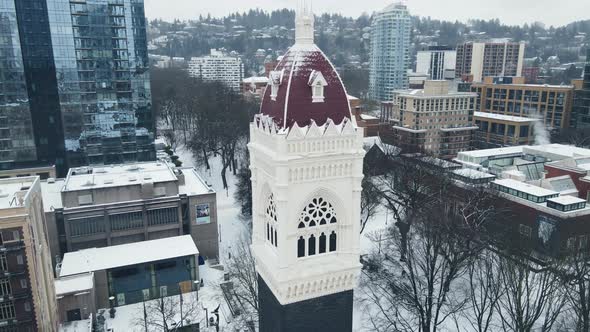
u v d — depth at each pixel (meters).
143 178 106.00
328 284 41.34
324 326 42.38
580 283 65.75
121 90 149.25
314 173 38.56
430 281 75.38
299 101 37.91
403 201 119.38
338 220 41.06
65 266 86.56
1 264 63.06
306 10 38.88
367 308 83.19
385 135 190.88
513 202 100.69
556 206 92.12
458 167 131.38
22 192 64.75
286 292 40.03
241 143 168.50
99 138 150.25
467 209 100.12
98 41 143.12
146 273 89.88
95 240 98.12
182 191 108.06
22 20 134.62
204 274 99.81
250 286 74.62
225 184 150.88
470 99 195.50
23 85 138.75
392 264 98.50
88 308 82.12
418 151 156.62
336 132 38.41
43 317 67.75
